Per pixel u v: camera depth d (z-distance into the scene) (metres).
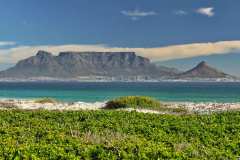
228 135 25.36
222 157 19.27
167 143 22.00
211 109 55.00
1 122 28.28
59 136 21.86
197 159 18.16
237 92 159.38
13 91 169.38
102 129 25.86
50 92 158.25
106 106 54.94
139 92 160.00
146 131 25.47
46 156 17.78
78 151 18.77
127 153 18.64
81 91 171.75
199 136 24.80
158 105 54.66
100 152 18.53
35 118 31.09
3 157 17.17
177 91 174.12
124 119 30.42
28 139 21.22
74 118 31.27
